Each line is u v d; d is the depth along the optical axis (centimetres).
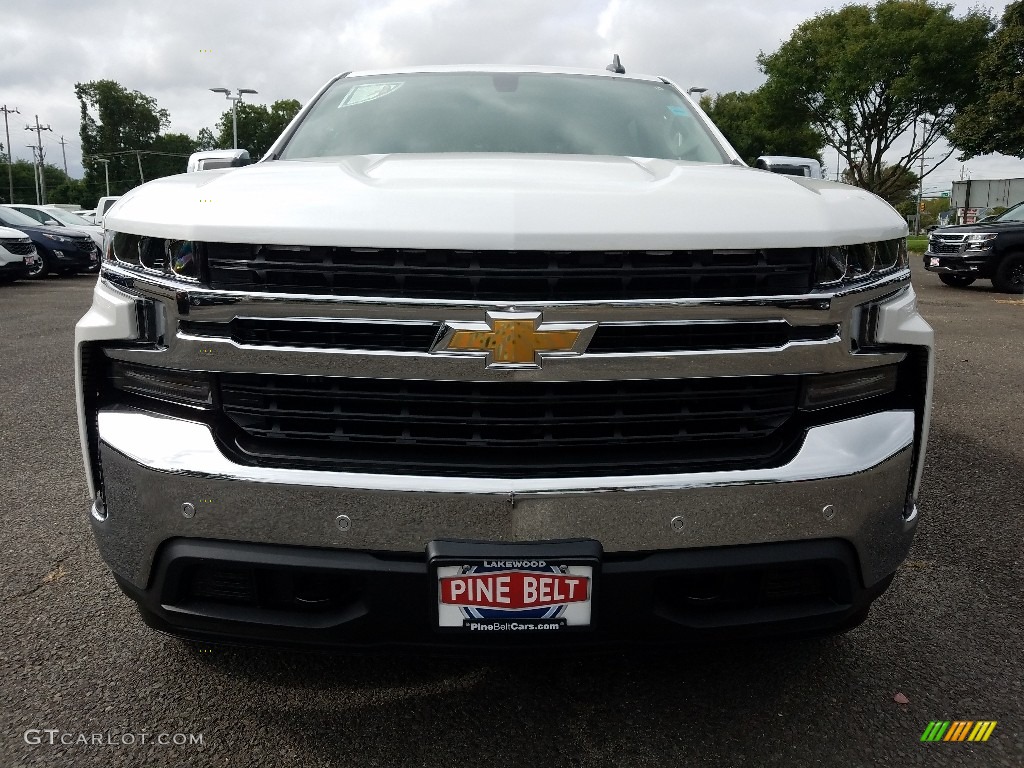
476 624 170
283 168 195
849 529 178
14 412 508
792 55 3162
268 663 229
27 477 383
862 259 177
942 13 2784
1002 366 671
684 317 165
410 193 165
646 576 170
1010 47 2230
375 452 171
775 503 172
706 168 216
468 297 161
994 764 190
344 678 222
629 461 171
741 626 179
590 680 222
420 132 277
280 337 166
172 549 174
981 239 1316
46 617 253
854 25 2995
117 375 181
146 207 177
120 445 176
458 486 165
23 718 204
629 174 197
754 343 171
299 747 194
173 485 171
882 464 179
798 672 226
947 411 518
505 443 170
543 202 163
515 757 191
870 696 215
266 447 172
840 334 174
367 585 170
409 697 214
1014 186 3544
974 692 217
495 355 161
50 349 746
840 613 185
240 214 164
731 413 174
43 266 1652
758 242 165
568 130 279
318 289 164
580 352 163
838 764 189
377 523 167
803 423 178
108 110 9800
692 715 207
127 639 241
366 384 168
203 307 166
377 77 320
